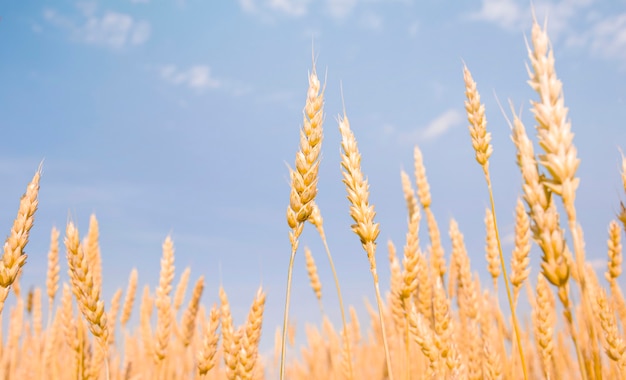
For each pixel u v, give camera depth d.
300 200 0.45
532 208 0.39
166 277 0.77
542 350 0.54
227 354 0.54
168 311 0.76
